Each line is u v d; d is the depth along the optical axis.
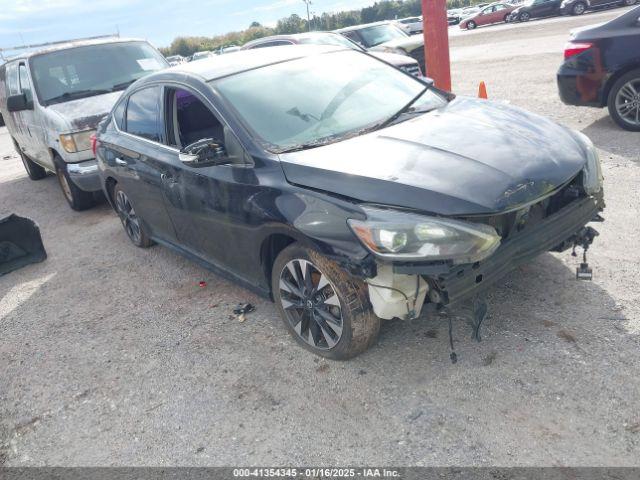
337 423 2.92
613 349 3.05
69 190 7.73
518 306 3.57
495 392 2.91
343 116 3.77
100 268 5.70
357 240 2.81
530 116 3.78
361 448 2.73
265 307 4.25
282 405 3.14
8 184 10.64
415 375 3.14
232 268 4.09
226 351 3.77
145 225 5.44
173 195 4.28
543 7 31.34
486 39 24.56
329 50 4.64
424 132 3.44
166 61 8.44
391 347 3.42
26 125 8.32
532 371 3.01
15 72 8.47
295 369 3.43
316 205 3.03
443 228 2.69
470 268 2.80
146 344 4.06
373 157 3.16
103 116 7.05
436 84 9.66
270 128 3.60
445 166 2.99
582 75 6.99
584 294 3.59
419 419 2.83
